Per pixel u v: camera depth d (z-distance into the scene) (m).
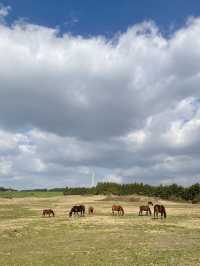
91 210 70.88
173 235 41.41
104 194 140.88
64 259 29.31
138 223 51.91
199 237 39.84
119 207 66.06
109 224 51.03
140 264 27.39
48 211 65.06
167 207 86.50
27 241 39.03
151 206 88.88
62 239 39.69
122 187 142.38
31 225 50.66
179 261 28.19
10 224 51.97
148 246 34.50
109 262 28.11
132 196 118.19
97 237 40.44
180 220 56.03
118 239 38.81
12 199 116.50
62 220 56.44
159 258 29.22
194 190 121.06
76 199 117.12
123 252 31.70
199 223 52.22
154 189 132.62
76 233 43.75
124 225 49.91
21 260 29.20
